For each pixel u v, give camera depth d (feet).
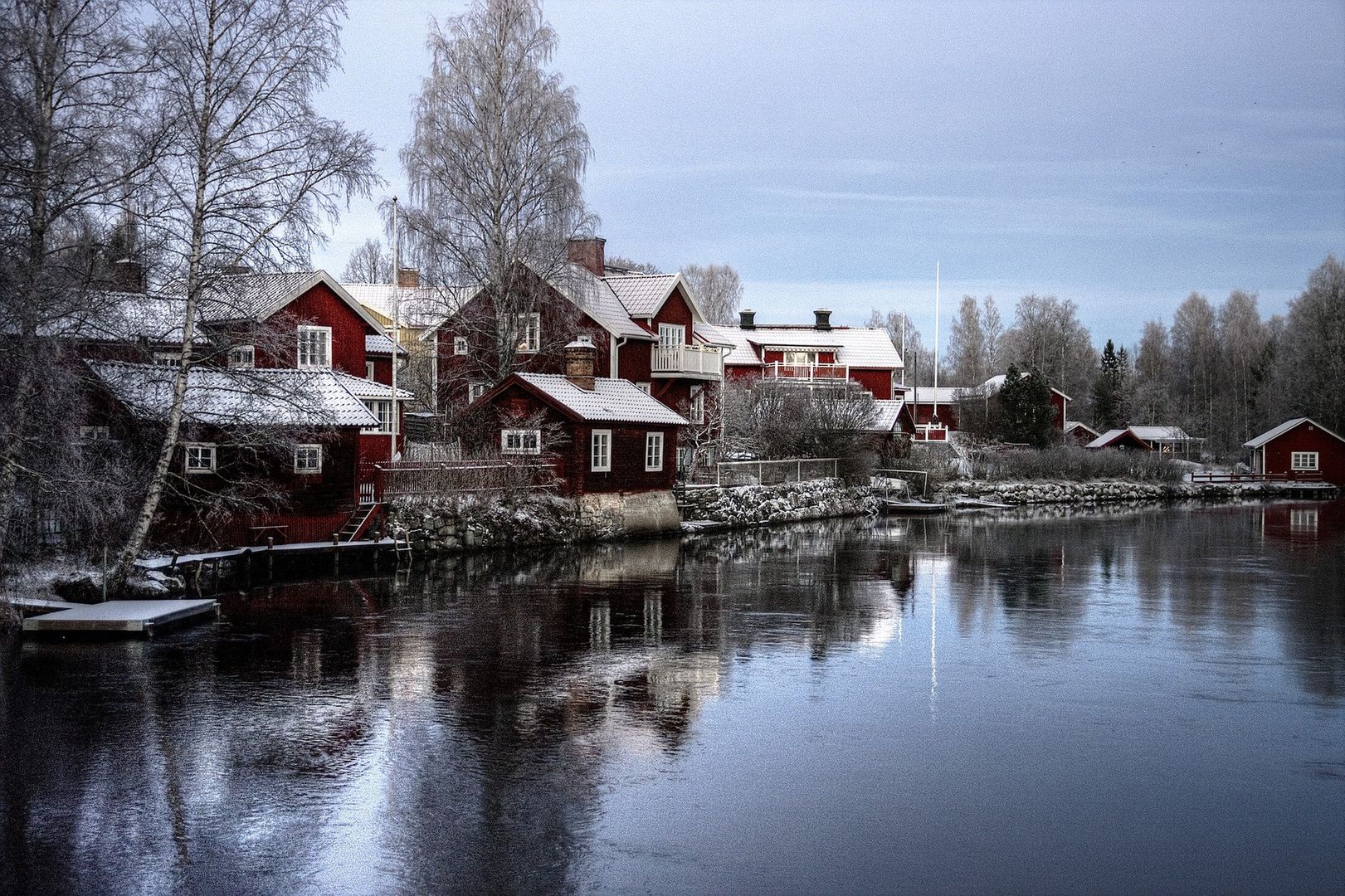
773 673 59.62
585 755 44.83
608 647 65.36
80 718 48.93
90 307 65.51
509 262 128.16
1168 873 34.53
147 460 78.07
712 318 385.91
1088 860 35.35
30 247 65.00
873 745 46.78
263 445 82.12
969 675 59.67
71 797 39.52
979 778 42.80
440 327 136.87
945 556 116.88
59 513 67.10
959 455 233.35
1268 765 44.75
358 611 75.97
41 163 63.82
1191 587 94.79
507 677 57.52
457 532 109.50
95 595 73.67
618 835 36.81
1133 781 42.75
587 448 124.47
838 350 259.39
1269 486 254.47
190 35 71.10
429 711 50.75
